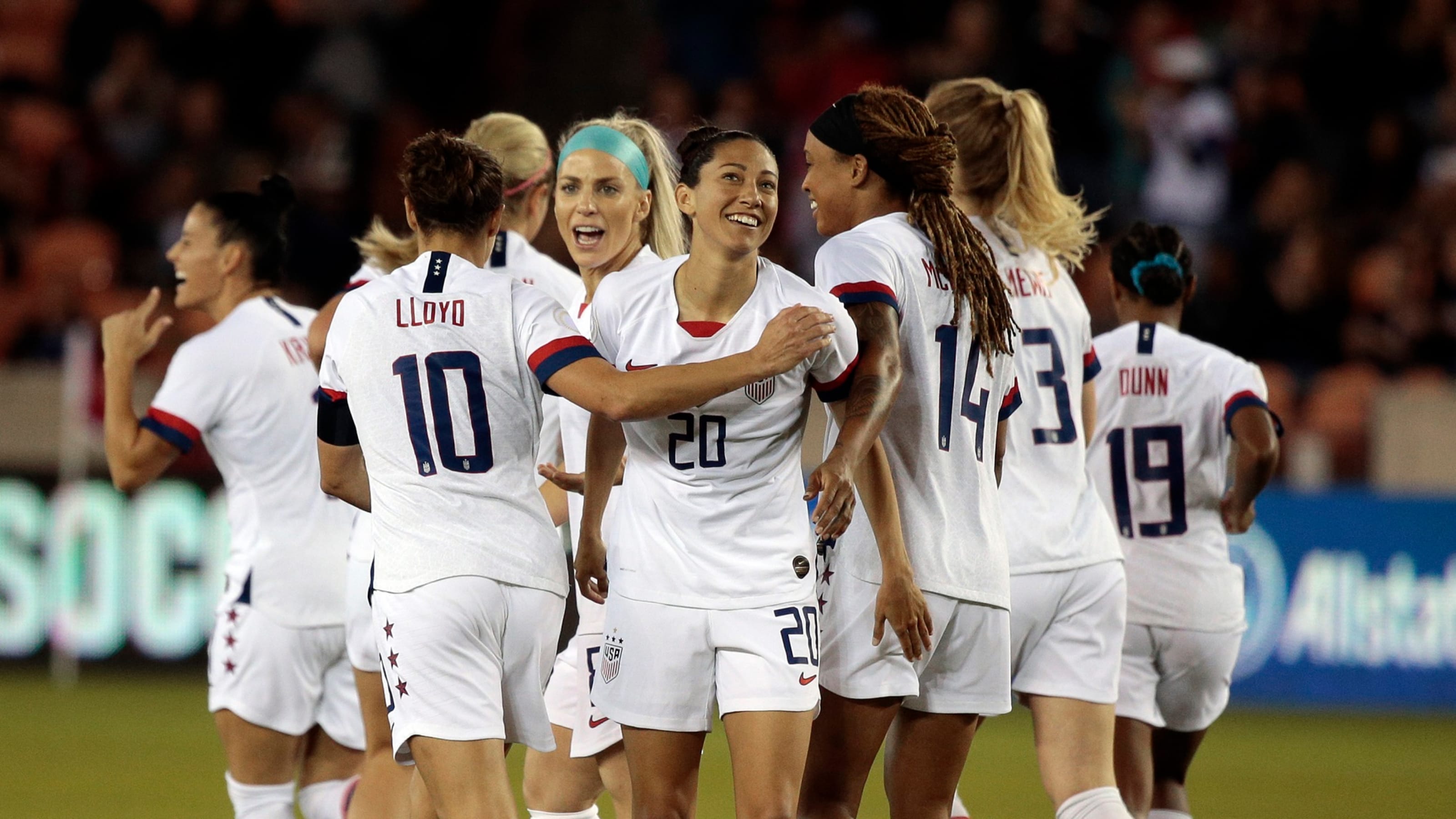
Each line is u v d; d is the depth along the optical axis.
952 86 17.00
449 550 14.15
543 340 14.06
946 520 14.95
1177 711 19.06
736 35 56.22
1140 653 18.56
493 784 14.12
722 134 13.94
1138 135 49.72
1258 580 36.03
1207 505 18.75
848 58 52.75
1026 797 25.72
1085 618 16.31
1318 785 27.22
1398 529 35.78
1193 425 18.62
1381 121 49.59
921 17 54.31
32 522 36.53
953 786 15.40
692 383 13.25
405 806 16.89
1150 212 49.06
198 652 36.19
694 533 13.80
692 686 13.88
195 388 17.84
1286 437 38.50
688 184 13.95
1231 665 18.91
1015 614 16.14
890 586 14.27
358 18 54.41
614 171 16.73
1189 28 54.22
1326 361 44.00
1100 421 18.89
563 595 14.77
